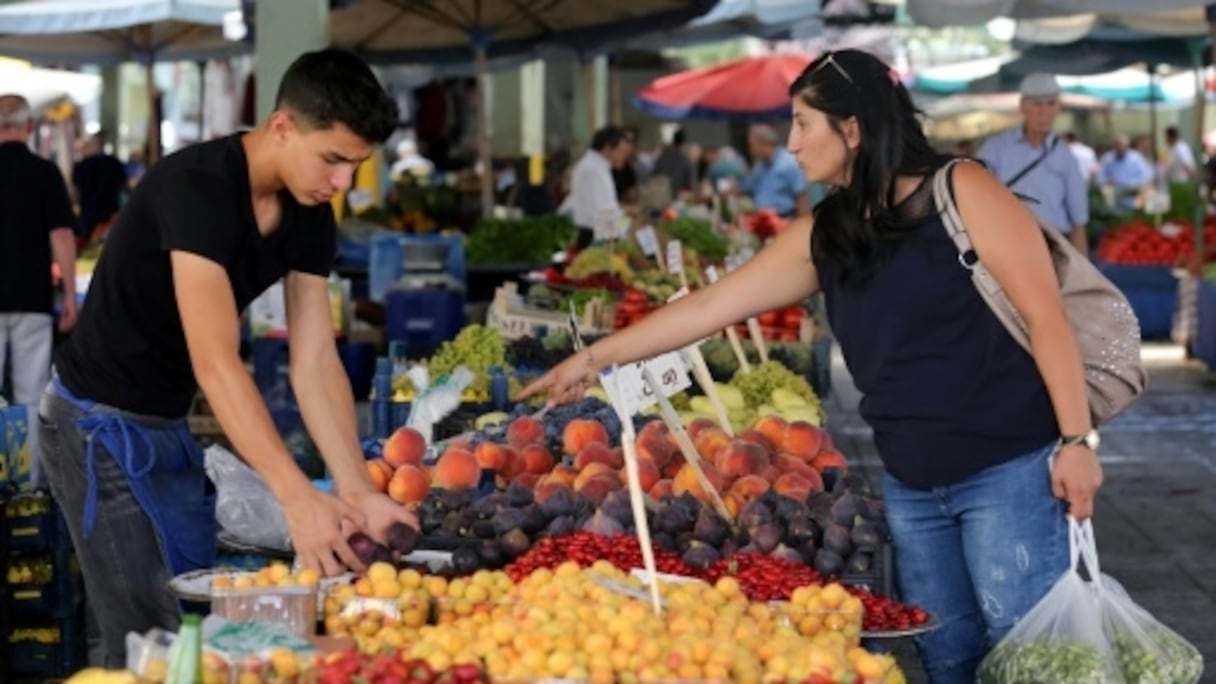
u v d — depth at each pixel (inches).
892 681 198.2
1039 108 534.3
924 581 220.8
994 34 970.7
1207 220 940.0
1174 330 876.0
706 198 985.5
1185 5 649.6
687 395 390.0
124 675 161.3
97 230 810.2
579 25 820.0
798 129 212.2
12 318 451.2
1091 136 1844.2
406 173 958.4
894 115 208.1
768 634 191.0
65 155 1055.6
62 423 215.9
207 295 199.8
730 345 436.1
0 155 448.8
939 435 211.8
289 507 198.8
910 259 209.3
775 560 225.1
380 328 682.8
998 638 215.8
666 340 231.0
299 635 188.9
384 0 750.5
